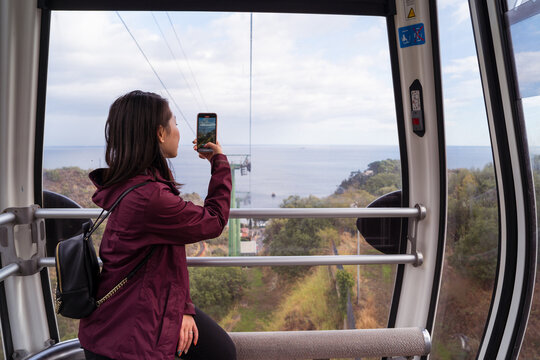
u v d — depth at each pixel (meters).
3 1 2.17
